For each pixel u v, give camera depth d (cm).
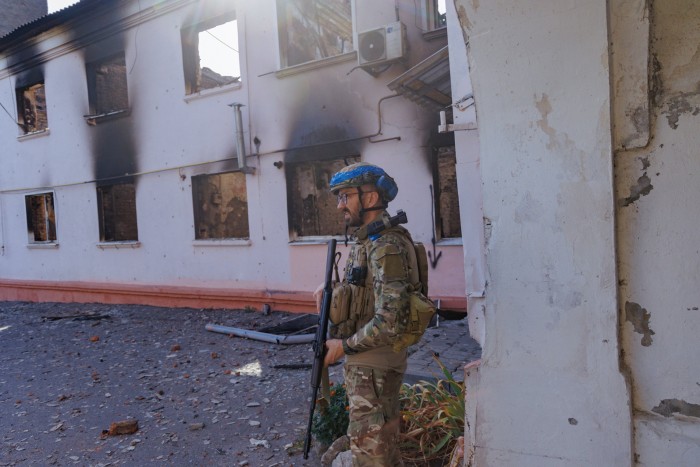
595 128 168
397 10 726
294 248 862
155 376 547
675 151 162
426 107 698
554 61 172
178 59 979
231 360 596
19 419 436
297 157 849
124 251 1096
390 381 209
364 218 217
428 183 722
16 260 1331
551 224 176
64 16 1095
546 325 178
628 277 169
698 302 161
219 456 343
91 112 1128
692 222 160
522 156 180
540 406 180
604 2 163
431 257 723
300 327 748
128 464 339
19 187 1298
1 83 1302
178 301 1008
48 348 721
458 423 297
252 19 881
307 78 831
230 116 920
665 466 163
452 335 542
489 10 181
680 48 160
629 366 170
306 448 233
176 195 1005
